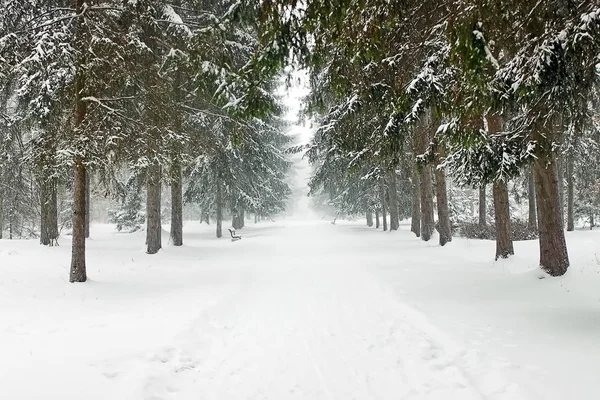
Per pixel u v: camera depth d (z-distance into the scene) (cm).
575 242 1304
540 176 930
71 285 1034
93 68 976
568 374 473
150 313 796
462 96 629
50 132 1027
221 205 2939
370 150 1093
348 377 495
